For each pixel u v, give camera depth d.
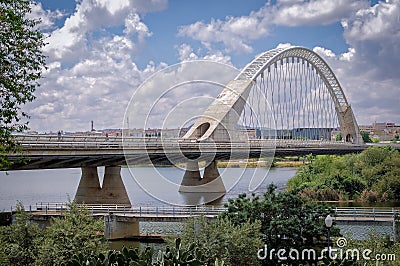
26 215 28.59
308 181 81.12
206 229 25.09
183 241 24.73
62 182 132.50
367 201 73.38
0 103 17.92
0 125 18.30
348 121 151.50
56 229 26.22
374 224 37.91
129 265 10.81
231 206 29.02
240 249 24.72
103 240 29.30
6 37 17.89
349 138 152.12
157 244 39.88
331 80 148.88
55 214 43.66
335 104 151.62
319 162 84.94
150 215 42.88
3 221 40.75
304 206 28.22
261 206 27.92
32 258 26.30
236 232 24.92
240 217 27.78
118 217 42.47
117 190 57.78
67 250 25.39
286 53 112.00
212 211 34.59
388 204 70.19
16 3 18.53
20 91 18.19
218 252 24.47
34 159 44.31
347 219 38.59
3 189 99.69
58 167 51.47
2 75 17.86
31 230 27.52
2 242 26.30
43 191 93.06
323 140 129.00
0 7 18.11
